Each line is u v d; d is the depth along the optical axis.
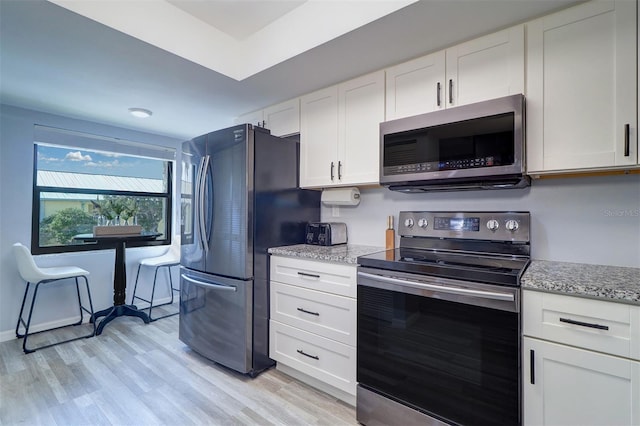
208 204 2.33
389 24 1.53
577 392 1.14
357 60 1.89
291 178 2.43
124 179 3.55
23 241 2.83
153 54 1.82
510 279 1.26
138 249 3.58
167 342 2.72
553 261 1.66
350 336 1.80
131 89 2.35
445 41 1.68
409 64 1.88
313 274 1.98
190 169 2.54
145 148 3.61
